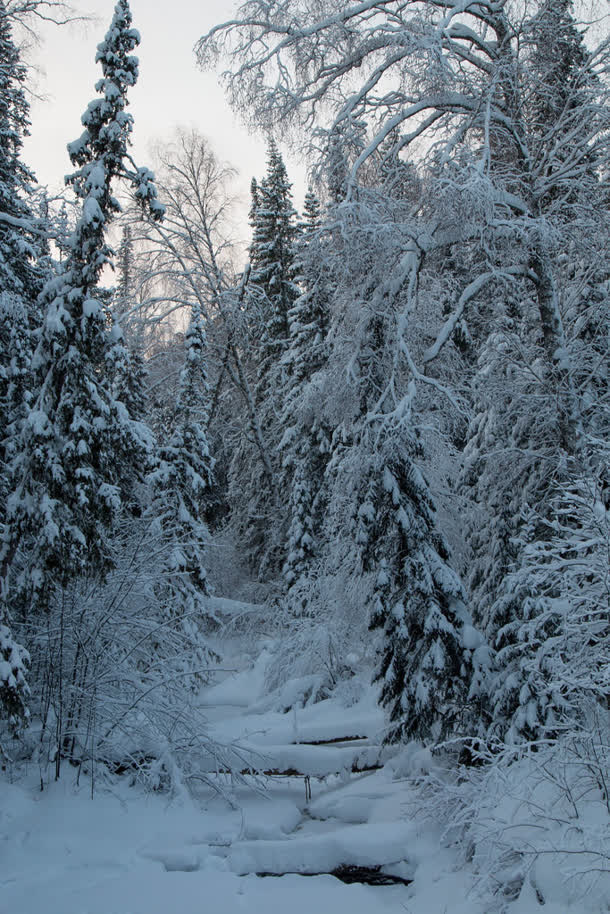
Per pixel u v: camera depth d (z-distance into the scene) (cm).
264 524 2573
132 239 2183
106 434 916
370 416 948
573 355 1092
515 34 980
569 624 623
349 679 1599
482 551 1393
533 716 763
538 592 814
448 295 1205
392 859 739
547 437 1245
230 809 963
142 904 668
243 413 2708
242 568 2620
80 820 822
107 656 1025
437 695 939
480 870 604
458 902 603
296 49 1055
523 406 1189
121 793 917
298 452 2209
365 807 920
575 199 1114
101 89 937
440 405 1116
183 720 1022
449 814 696
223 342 2362
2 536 885
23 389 1062
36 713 985
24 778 891
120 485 1431
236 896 690
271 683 1742
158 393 2320
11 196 1149
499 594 1048
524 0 987
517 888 564
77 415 885
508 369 1242
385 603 972
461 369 1241
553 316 1041
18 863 724
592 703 621
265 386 2653
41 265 1216
